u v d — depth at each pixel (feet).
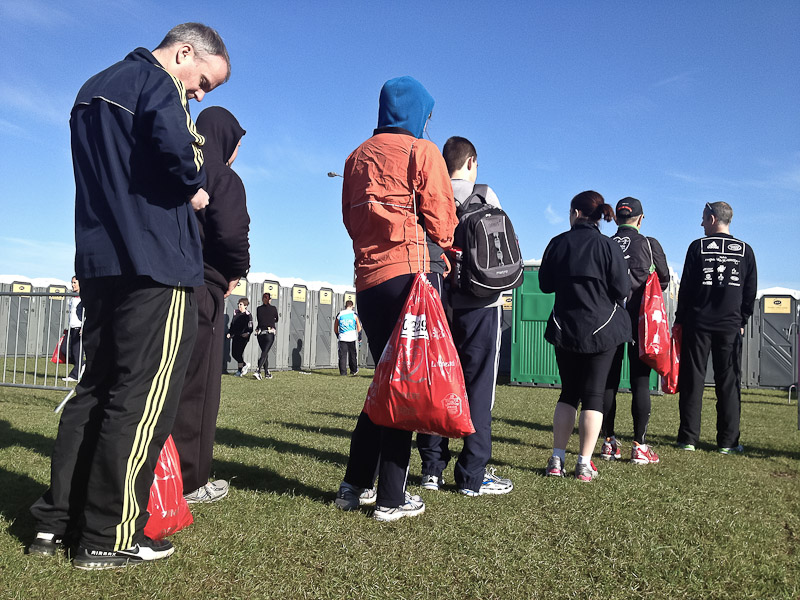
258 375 46.96
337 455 14.76
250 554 7.82
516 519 9.79
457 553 8.18
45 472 11.60
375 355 10.16
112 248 7.45
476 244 10.94
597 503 10.92
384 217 9.64
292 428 19.10
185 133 7.26
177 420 9.84
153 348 7.60
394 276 9.58
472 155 12.44
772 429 23.38
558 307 13.70
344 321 55.42
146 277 7.52
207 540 8.24
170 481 8.13
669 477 13.56
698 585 7.53
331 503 10.30
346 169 10.66
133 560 7.37
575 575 7.65
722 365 18.08
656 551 8.52
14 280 65.16
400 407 8.88
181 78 8.34
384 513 9.43
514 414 25.39
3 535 8.05
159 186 7.57
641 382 15.71
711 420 26.40
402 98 10.23
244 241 10.03
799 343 21.25
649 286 15.51
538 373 43.21
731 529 9.68
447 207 9.60
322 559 7.79
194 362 9.92
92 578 6.92
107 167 7.49
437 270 10.03
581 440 13.25
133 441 7.41
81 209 7.76
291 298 65.36
